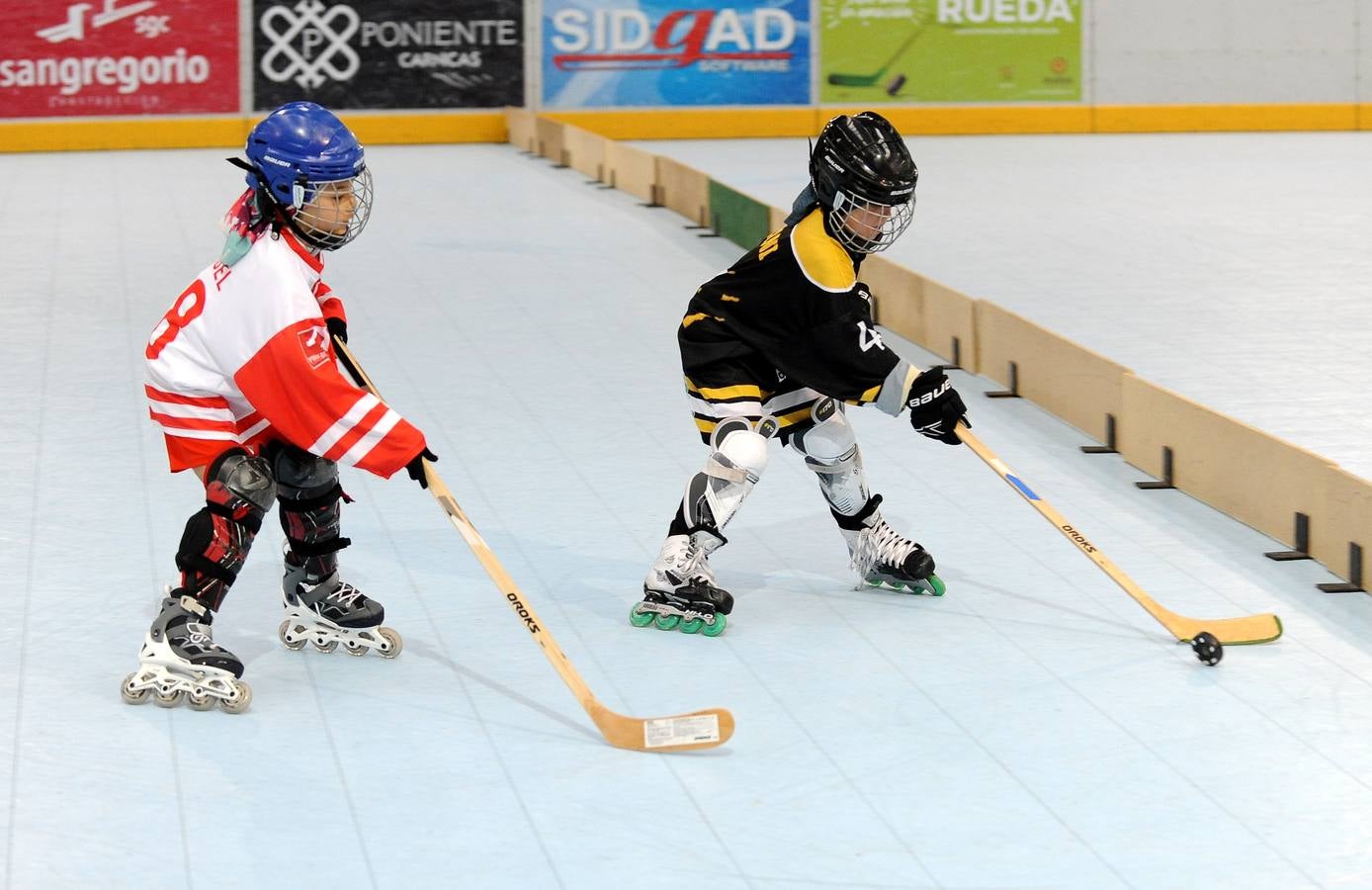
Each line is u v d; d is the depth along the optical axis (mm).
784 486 9539
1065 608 7648
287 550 6969
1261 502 8680
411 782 5887
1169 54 30422
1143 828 5547
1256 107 30766
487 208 21031
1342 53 30828
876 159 6824
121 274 16203
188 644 6457
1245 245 18266
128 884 5172
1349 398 11586
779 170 24828
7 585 7828
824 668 6945
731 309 7289
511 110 28516
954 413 7336
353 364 6781
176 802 5723
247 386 6254
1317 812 5660
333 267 16734
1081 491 9477
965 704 6570
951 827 5555
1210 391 11852
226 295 6246
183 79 27328
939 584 7777
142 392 11648
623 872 5246
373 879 5207
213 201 21344
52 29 26578
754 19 29172
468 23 28516
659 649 7148
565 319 14344
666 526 8820
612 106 29172
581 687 6215
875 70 29703
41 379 12000
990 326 12078
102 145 27094
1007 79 30109
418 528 8766
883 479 9719
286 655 7070
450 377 12227
